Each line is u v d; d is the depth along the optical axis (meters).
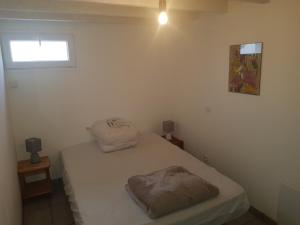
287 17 1.99
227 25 2.62
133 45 3.48
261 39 2.24
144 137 3.51
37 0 2.11
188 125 3.57
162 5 1.69
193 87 3.33
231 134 2.77
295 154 2.07
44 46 3.00
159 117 3.89
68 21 2.94
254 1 2.09
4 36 2.75
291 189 2.12
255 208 2.54
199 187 1.85
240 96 2.58
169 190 1.79
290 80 2.03
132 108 3.66
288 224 2.19
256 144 2.45
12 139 2.74
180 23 3.36
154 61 3.68
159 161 2.67
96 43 3.24
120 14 2.49
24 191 2.83
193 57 3.24
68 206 2.77
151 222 1.63
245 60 2.44
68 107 3.23
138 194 1.84
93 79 3.32
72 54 3.12
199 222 1.75
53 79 3.08
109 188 2.12
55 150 3.25
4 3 2.01
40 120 3.10
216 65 2.86
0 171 1.65
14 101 2.93
